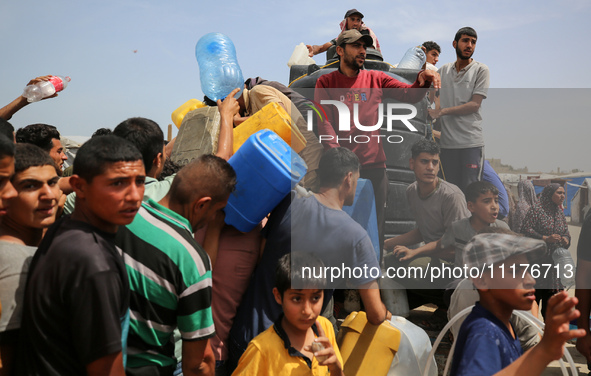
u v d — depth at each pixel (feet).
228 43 14.23
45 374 5.96
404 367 10.48
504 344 6.77
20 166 7.23
